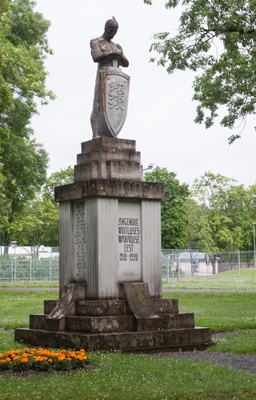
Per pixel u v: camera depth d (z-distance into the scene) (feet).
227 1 73.10
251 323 60.23
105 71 49.06
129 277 46.57
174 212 228.84
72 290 45.65
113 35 50.29
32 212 237.45
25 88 113.91
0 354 36.40
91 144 48.57
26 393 29.12
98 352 40.11
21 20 125.80
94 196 45.39
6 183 127.44
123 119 49.44
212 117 89.81
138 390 29.63
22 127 124.47
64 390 29.63
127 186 46.37
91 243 45.55
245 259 221.66
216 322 61.00
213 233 273.54
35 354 36.37
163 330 43.98
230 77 83.15
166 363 36.45
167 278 165.78
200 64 79.15
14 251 211.20
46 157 132.67
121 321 43.14
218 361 38.86
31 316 47.93
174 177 232.53
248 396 28.86
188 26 75.10
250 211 287.89
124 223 46.70
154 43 78.18
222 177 278.67
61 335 43.21
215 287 134.21
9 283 162.50
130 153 48.11
